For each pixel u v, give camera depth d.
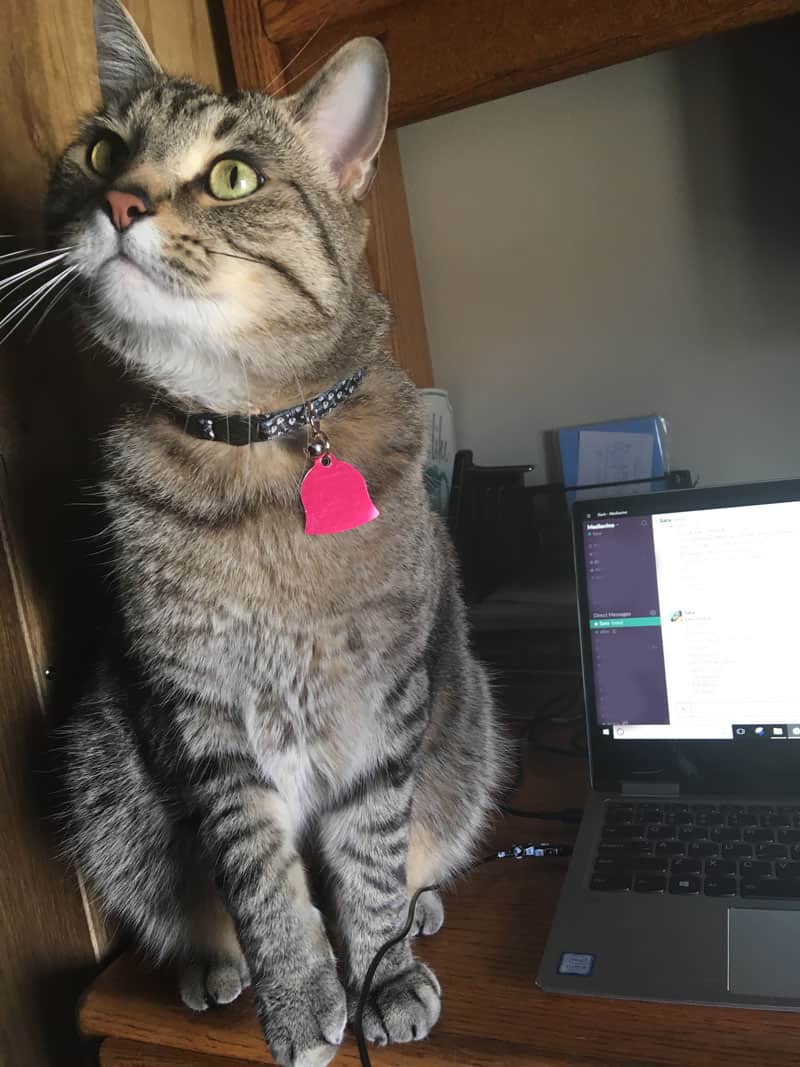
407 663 0.84
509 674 1.33
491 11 1.03
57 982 0.92
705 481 1.41
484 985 0.75
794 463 1.37
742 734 0.93
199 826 0.83
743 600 0.95
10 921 0.88
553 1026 0.68
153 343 0.78
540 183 1.41
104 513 0.85
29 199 0.94
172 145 0.78
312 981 0.75
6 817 0.88
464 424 1.51
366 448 0.84
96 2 0.90
